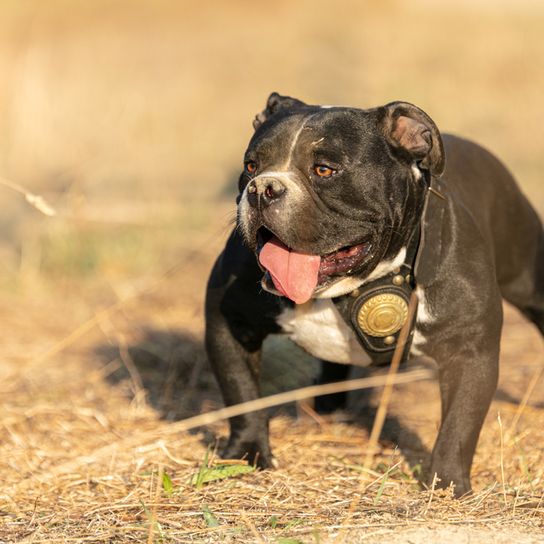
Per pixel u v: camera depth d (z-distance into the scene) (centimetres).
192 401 1088
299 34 3778
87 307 1446
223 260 839
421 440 952
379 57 3133
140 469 868
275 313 824
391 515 729
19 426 1001
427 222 788
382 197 762
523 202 973
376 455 912
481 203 905
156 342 1281
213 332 853
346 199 752
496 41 3216
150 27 4103
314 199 748
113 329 1343
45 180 2005
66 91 2739
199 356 1205
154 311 1419
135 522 734
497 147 2184
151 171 2178
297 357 1155
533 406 1031
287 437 959
